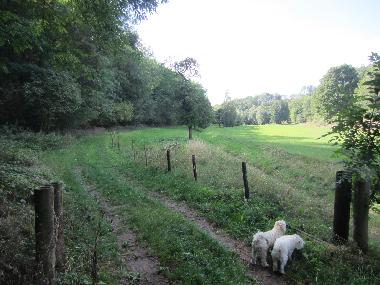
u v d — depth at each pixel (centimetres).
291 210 1255
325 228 1057
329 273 757
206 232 1012
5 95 3366
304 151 3183
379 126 774
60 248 679
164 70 8262
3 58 2936
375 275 759
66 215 995
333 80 8444
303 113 12794
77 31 2186
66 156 2595
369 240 1000
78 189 1470
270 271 801
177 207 1327
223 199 1328
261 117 17288
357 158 797
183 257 813
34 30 1292
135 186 1666
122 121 7131
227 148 3453
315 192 1722
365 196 855
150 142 3872
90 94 4375
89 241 862
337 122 857
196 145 2680
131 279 714
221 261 809
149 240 923
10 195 1029
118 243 917
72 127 4606
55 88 3503
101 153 2956
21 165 1616
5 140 2527
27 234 779
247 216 1132
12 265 609
